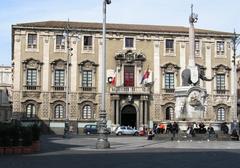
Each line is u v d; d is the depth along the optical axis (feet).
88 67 283.38
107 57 285.64
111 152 109.50
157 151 112.88
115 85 284.20
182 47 293.23
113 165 76.02
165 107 289.12
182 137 172.96
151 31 289.74
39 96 278.26
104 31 125.59
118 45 287.28
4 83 503.20
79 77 282.36
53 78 280.31
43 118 277.44
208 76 295.28
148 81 285.23
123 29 286.46
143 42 290.15
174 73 291.99
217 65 296.30
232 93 297.33
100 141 123.85
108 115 281.74
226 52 298.56
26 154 102.42
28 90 277.23
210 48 296.71
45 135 246.47
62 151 113.39
